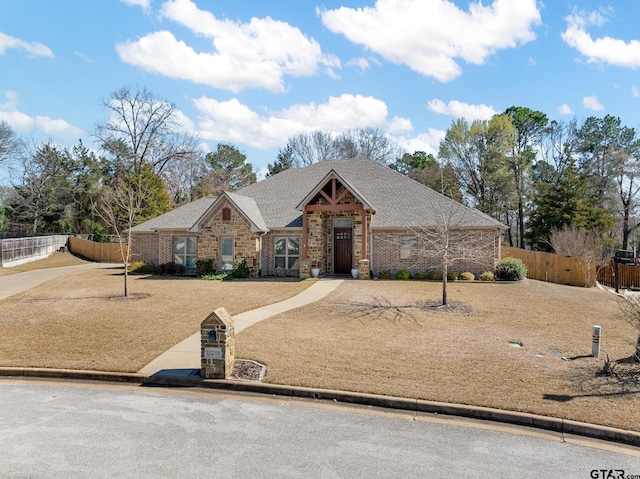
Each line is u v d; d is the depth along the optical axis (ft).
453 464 19.21
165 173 188.85
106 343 38.06
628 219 140.56
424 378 29.12
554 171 163.22
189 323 44.65
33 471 18.43
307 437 21.83
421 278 75.97
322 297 58.44
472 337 39.50
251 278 79.05
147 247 100.37
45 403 26.66
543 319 47.11
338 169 100.63
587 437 22.21
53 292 65.87
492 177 144.46
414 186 90.58
